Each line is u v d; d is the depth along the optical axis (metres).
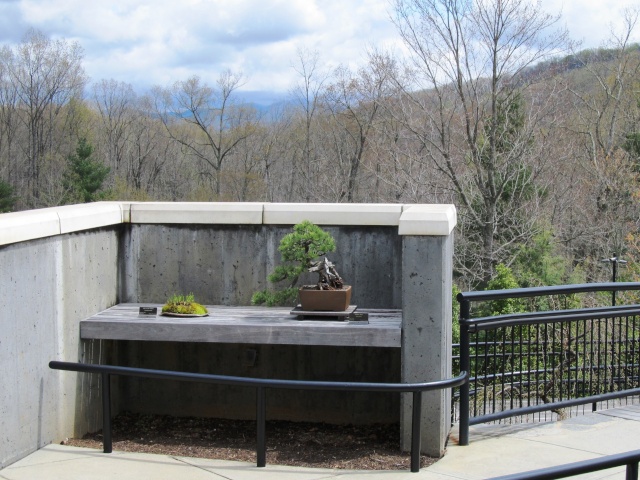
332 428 6.47
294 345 6.61
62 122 54.91
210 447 5.85
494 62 27.42
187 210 6.61
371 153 35.84
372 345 5.58
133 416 6.72
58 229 5.52
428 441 5.43
